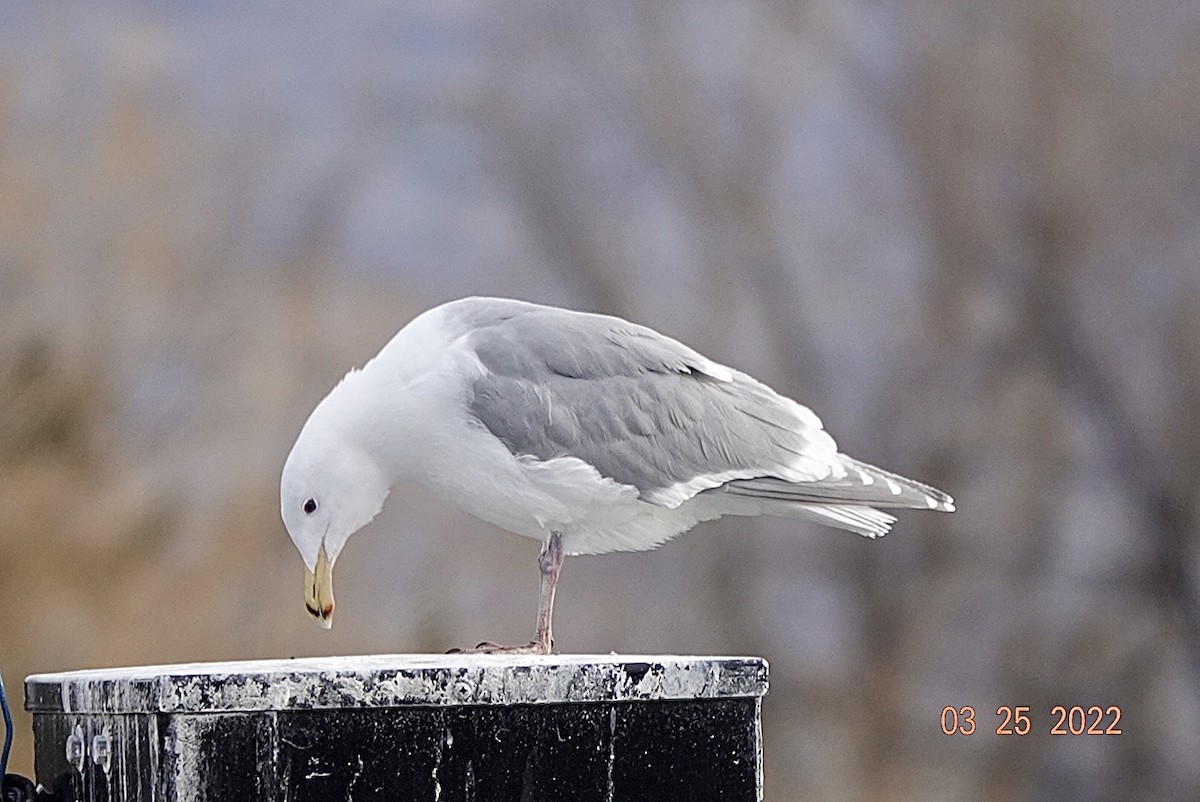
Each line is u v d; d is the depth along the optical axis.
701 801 4.16
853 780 18.62
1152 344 18.48
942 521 18.86
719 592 18.94
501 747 4.00
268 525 14.87
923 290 19.41
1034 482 18.67
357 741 3.89
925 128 19.17
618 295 20.73
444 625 16.72
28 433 14.19
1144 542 18.33
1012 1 18.91
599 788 4.07
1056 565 18.67
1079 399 18.58
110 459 14.59
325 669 3.93
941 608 18.83
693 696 4.16
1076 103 18.67
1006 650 18.56
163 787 3.81
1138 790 18.19
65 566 13.81
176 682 3.79
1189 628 18.12
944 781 18.52
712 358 20.30
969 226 18.97
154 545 14.23
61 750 4.35
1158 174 18.48
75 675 4.38
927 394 19.19
